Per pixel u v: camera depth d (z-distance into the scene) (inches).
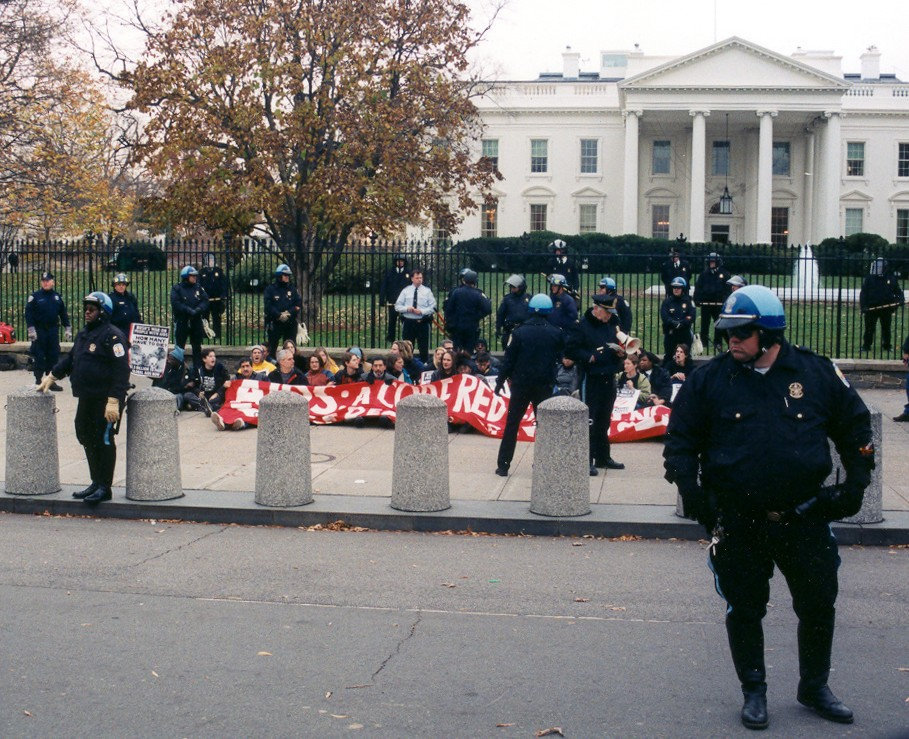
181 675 222.2
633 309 984.3
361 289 968.3
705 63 2416.3
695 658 233.8
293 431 381.1
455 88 968.9
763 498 189.9
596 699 209.3
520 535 359.9
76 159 1477.6
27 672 223.6
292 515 373.1
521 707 205.2
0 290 867.4
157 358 531.8
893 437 511.2
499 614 267.3
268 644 242.8
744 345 191.8
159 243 987.3
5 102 1264.8
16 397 398.6
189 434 536.4
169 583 295.4
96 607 271.4
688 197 2618.1
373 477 434.9
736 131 2615.7
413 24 924.6
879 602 277.7
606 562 321.4
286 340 604.1
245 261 1018.7
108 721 198.1
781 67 2401.6
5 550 332.5
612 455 482.6
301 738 190.5
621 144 2637.8
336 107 869.8
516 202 2667.3
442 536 358.3
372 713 202.2
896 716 200.4
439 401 377.4
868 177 2645.2
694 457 200.5
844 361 663.1
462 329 645.3
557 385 559.5
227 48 860.0
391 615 266.2
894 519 353.4
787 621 261.1
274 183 860.0
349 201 848.9
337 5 861.8
